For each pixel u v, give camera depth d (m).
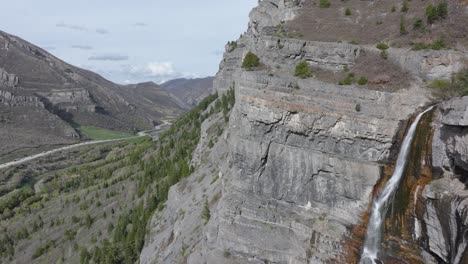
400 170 45.12
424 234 40.50
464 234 34.22
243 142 53.88
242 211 53.47
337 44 56.50
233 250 53.06
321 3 78.06
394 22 64.38
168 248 69.06
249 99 52.78
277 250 50.12
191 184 83.62
